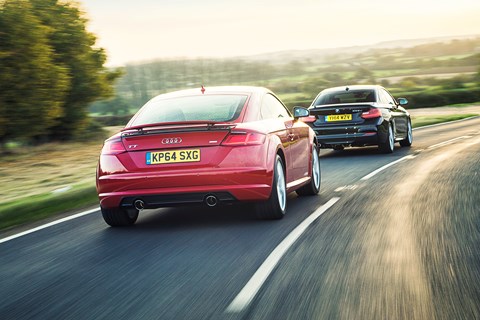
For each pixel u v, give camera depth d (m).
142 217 8.39
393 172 11.80
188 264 5.56
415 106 57.66
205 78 59.28
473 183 9.86
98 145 21.55
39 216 9.02
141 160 7.05
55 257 6.20
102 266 5.70
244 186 6.94
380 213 7.67
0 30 17.52
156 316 4.15
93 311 4.35
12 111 18.12
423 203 8.25
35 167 15.56
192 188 6.95
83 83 22.19
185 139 6.97
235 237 6.63
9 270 5.77
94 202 10.05
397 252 5.64
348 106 15.26
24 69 17.86
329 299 4.32
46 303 4.62
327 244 6.09
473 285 4.53
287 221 7.41
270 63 73.69
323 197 9.24
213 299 4.46
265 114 7.83
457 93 59.16
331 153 17.14
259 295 4.50
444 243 5.93
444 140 19.20
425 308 4.07
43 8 21.39
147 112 7.69
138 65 51.41
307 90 75.12
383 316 3.94
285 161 7.87
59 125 22.36
